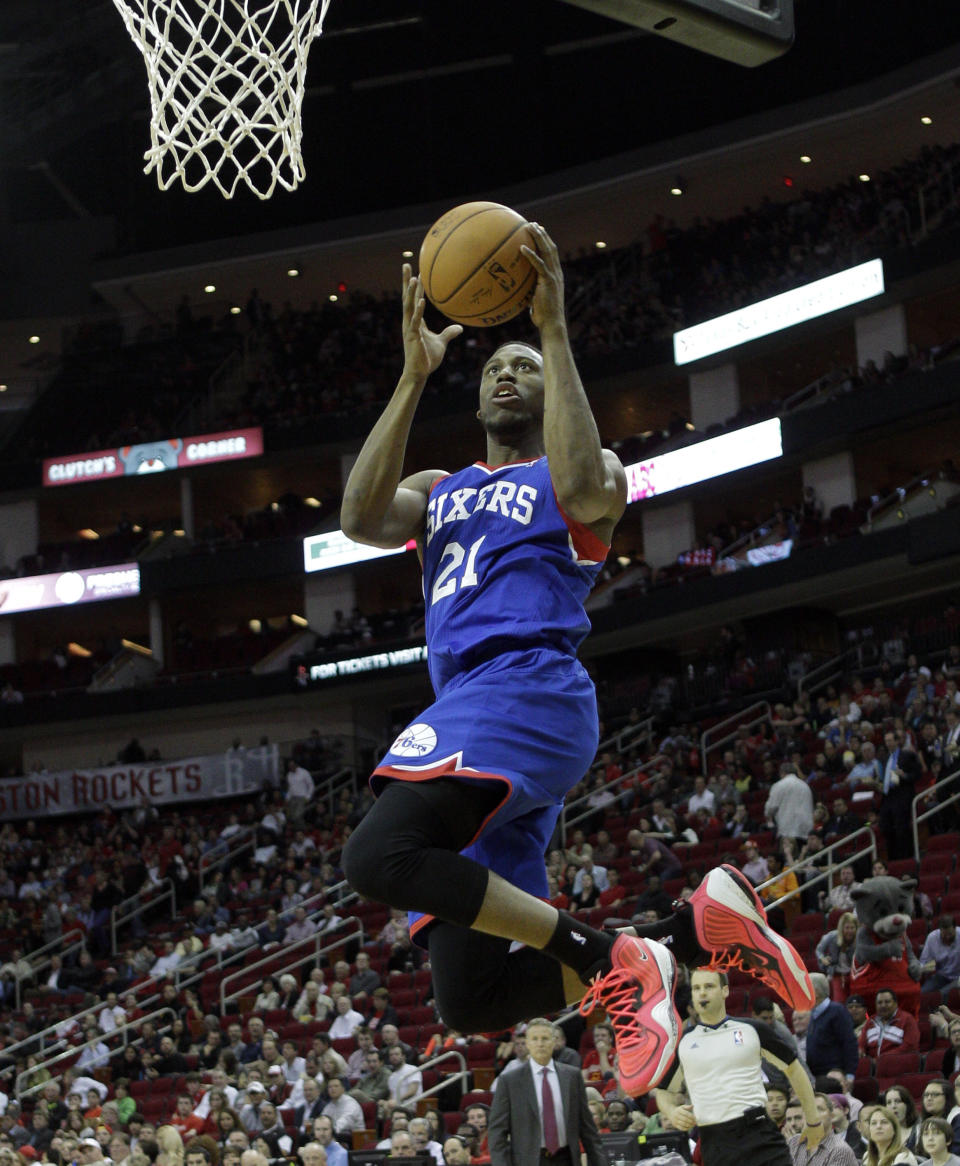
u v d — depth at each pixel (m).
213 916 24.59
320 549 34.19
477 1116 12.00
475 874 3.26
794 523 29.17
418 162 40.22
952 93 31.77
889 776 17.70
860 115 32.75
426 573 3.76
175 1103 17.09
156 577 35.00
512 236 3.71
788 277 30.53
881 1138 9.24
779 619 29.56
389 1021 16.97
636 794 23.86
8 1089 20.59
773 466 30.03
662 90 39.00
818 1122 7.75
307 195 40.62
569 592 3.61
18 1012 23.11
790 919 17.27
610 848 20.94
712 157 34.53
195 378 37.66
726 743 26.28
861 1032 12.68
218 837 29.12
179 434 35.78
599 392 33.41
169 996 20.95
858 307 29.50
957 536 25.61
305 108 40.78
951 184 29.77
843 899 15.73
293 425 35.09
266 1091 14.80
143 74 34.22
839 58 37.25
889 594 28.98
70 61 34.34
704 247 34.28
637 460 32.03
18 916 28.06
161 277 38.78
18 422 39.31
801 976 3.77
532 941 3.34
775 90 38.00
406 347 3.81
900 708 22.05
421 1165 9.80
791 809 18.58
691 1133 9.91
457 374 34.75
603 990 3.36
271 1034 16.39
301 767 30.94
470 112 39.94
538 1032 8.32
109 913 26.28
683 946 3.76
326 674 32.97
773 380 33.12
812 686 27.45
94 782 32.53
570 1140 8.19
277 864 26.22
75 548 36.69
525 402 3.82
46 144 34.84
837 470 29.50
